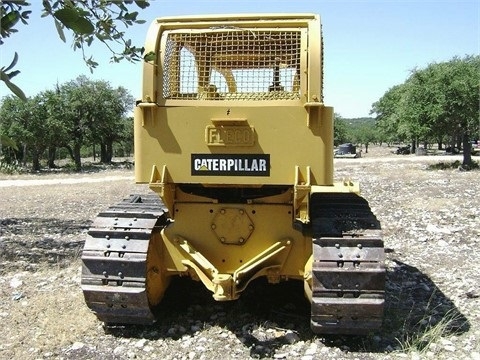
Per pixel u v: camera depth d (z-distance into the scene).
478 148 66.06
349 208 5.48
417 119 31.84
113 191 20.64
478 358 4.86
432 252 9.11
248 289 6.71
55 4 1.80
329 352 4.96
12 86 1.59
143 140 5.07
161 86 5.07
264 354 4.97
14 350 5.08
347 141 84.94
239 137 4.93
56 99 49.06
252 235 5.37
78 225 12.37
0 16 1.69
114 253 5.22
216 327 5.57
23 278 7.49
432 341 5.21
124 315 5.26
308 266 5.18
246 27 5.10
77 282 7.26
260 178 4.93
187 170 5.03
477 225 11.49
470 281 7.30
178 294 6.54
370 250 4.88
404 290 6.98
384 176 25.31
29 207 15.95
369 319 4.83
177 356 4.96
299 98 4.93
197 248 5.45
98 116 55.28
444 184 20.62
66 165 53.53
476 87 29.83
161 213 5.62
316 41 4.86
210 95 5.11
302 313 5.95
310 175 4.86
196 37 5.15
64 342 5.24
